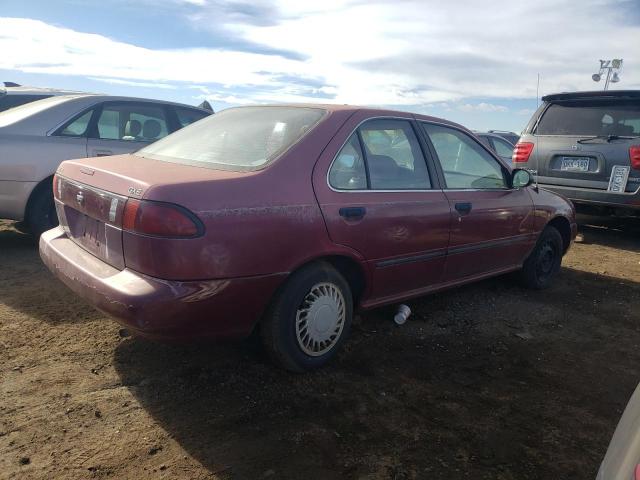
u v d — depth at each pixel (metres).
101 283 2.64
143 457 2.37
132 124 5.95
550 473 2.46
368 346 3.63
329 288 3.16
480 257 4.29
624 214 7.03
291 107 3.56
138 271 2.58
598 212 7.35
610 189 6.92
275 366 3.20
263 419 2.71
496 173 4.50
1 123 5.13
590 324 4.38
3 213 5.04
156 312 2.49
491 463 2.50
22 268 4.71
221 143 3.31
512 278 5.29
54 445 2.40
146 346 3.37
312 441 2.56
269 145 3.13
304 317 3.06
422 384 3.18
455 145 4.16
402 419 2.80
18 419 2.56
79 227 3.12
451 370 3.38
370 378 3.20
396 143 3.67
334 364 3.34
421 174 3.78
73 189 3.12
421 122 3.90
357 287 3.48
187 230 2.49
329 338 3.23
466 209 4.01
